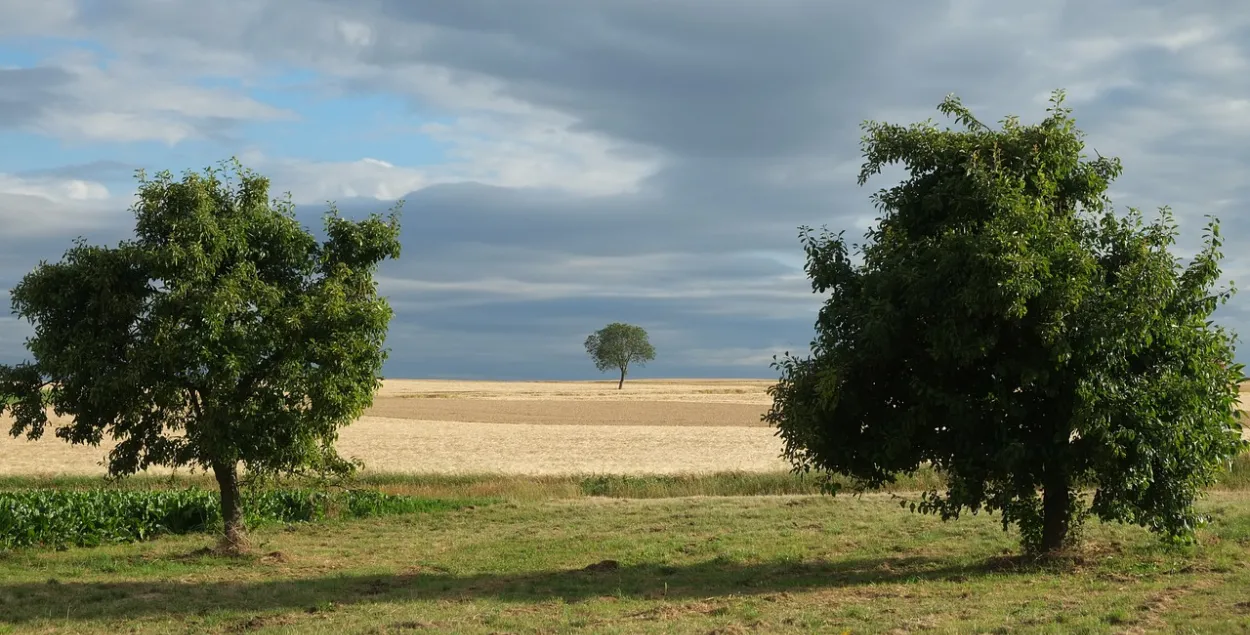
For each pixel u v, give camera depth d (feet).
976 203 46.55
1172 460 44.86
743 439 170.91
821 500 83.61
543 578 52.03
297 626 39.37
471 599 45.65
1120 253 47.52
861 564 53.98
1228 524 60.29
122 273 55.47
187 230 54.80
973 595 41.86
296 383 56.70
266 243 59.67
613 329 496.23
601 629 36.55
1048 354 44.78
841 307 48.34
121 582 52.08
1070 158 48.34
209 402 55.36
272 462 57.77
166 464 58.95
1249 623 33.30
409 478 105.60
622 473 110.11
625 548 62.75
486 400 315.58
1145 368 46.60
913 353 47.24
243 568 57.41
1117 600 38.93
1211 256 46.52
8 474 103.35
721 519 74.38
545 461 129.59
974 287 43.29
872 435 48.70
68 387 55.93
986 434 47.09
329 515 81.82
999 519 69.46
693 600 43.47
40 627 40.55
